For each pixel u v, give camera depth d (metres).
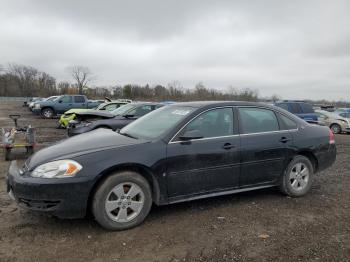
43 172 3.60
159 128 4.42
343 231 3.87
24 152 8.53
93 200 3.71
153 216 4.25
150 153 3.97
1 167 6.97
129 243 3.52
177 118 4.46
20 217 4.15
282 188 5.05
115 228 3.79
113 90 70.50
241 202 4.82
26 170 3.76
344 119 18.55
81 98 24.97
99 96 68.06
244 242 3.56
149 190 3.98
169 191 4.13
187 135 4.12
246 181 4.70
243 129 4.72
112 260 3.17
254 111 4.95
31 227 3.87
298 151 5.09
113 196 3.79
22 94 93.56
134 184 3.88
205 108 4.55
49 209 3.56
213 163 4.36
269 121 5.01
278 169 4.95
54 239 3.58
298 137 5.12
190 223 4.04
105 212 3.72
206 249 3.40
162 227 3.92
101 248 3.40
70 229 3.83
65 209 3.58
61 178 3.55
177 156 4.11
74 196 3.58
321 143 5.36
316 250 3.40
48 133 14.15
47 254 3.27
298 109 16.16
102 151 3.80
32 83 94.56
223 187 4.53
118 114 10.91
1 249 3.35
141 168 3.96
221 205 4.68
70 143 4.18
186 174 4.20
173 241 3.57
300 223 4.09
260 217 4.26
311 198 5.09
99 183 3.74
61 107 24.38
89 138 4.36
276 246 3.48
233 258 3.23
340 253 3.34
